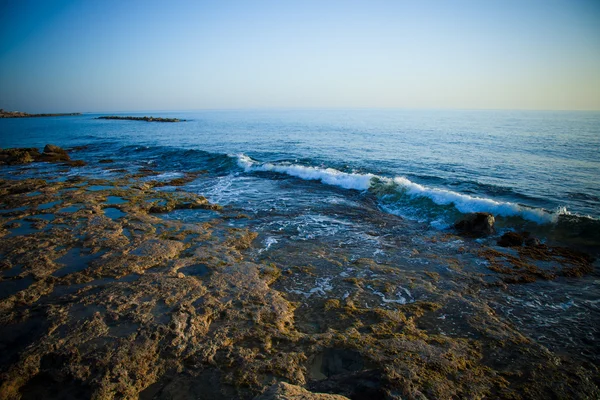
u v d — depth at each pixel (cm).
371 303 649
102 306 600
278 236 1034
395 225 1155
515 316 618
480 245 974
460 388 430
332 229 1104
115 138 4541
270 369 465
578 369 478
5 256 833
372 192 1562
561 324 594
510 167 2095
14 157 2483
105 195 1440
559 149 2769
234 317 584
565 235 1015
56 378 445
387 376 430
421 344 517
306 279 751
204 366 474
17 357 471
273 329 553
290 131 5184
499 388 437
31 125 8212
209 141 3947
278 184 1788
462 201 1256
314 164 2302
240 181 1875
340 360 491
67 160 2716
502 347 522
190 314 580
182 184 1803
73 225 1061
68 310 588
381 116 11269
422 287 716
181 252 878
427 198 1352
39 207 1268
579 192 1512
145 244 907
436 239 1022
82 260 816
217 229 1080
